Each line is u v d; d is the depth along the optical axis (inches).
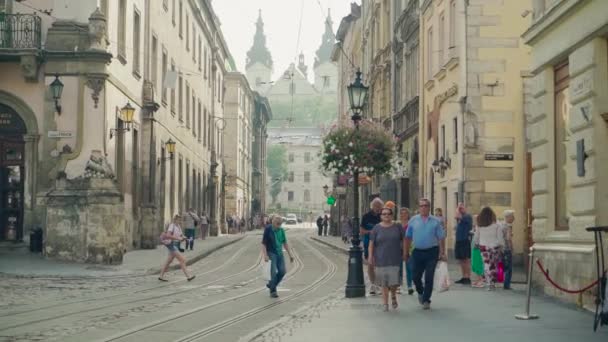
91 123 1142.3
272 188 5841.5
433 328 478.6
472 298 658.2
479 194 1028.5
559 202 647.1
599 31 540.7
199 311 591.5
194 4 2126.0
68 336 452.4
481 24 1037.2
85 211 1047.0
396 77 1659.7
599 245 533.6
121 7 1300.4
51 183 1135.0
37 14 1160.8
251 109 3868.1
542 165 664.4
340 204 2625.5
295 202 5890.8
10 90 1143.0
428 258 587.8
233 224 2955.2
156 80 1595.7
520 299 644.7
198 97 2260.1
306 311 576.4
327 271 1063.6
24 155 1151.0
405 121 1539.1
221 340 444.8
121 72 1283.2
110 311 584.4
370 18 2048.5
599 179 552.1
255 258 1387.8
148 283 862.5
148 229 1461.6
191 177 2121.1
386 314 554.9
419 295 602.5
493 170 1031.0
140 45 1437.0
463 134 1034.1
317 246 1886.1
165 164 1654.8
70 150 1136.8
